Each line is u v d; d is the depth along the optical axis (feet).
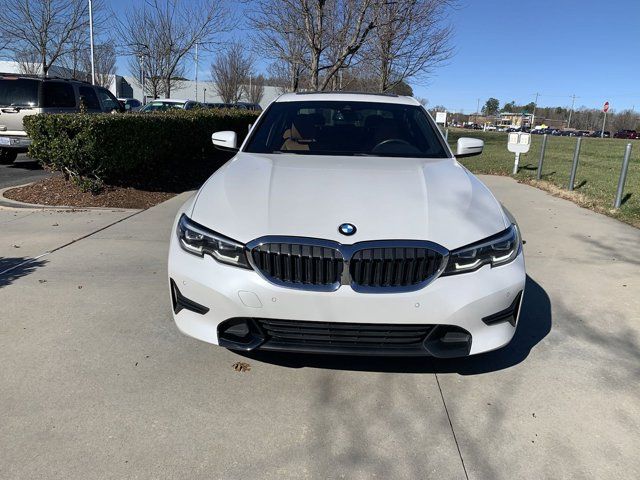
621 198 27.55
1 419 8.57
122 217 22.33
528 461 7.97
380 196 9.78
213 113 41.04
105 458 7.78
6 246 17.80
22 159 41.91
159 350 10.88
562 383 10.07
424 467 7.80
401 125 14.14
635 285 15.47
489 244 9.11
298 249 8.68
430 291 8.67
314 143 13.35
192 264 9.29
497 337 9.30
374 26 43.75
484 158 56.70
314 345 8.98
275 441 8.26
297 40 51.67
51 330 11.63
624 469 7.84
